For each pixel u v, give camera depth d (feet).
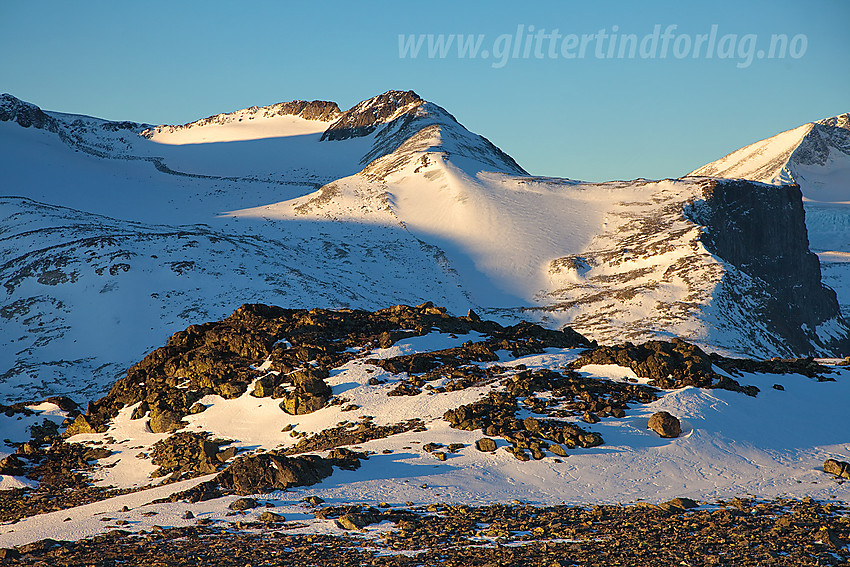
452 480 177.68
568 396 227.61
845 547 128.57
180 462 225.15
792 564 119.24
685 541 132.36
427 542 132.98
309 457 184.65
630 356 247.50
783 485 173.78
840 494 165.17
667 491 172.24
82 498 209.56
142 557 127.75
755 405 222.69
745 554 124.26
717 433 202.90
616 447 195.21
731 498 164.35
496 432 204.85
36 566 124.16
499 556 124.06
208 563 123.13
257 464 179.11
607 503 163.02
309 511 155.53
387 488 172.24
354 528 142.82
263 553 127.75
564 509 157.17
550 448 193.06
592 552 126.11
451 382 246.06
